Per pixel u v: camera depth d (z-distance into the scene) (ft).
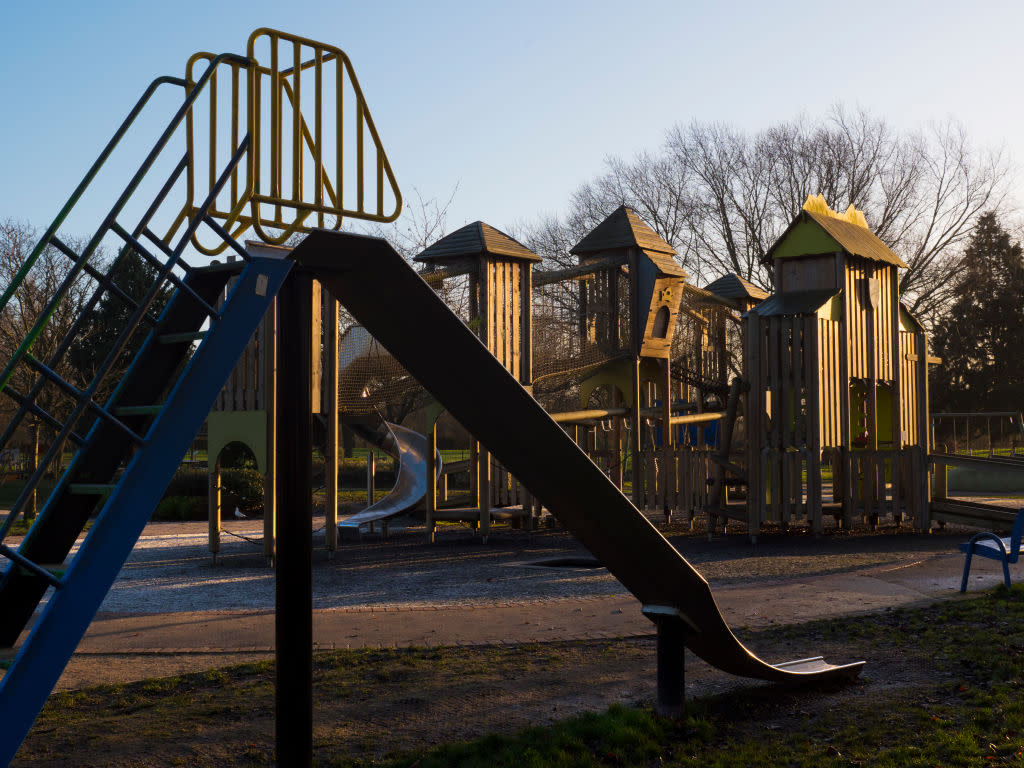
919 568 37.06
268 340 41.24
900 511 52.39
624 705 18.03
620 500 15.51
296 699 14.44
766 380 49.34
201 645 24.09
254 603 31.19
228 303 12.94
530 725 16.96
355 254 14.10
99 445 13.02
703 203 133.18
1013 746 15.16
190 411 12.18
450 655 22.39
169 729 17.06
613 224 54.03
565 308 57.82
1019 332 154.81
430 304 14.34
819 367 48.91
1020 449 121.19
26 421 77.25
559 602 30.01
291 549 14.52
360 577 36.78
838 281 51.42
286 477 14.55
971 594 30.07
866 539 48.93
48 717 17.89
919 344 58.44
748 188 131.44
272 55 14.66
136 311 12.59
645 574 16.67
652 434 66.64
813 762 14.76
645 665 21.24
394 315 14.89
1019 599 28.55
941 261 130.93
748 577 35.22
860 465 52.06
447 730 16.81
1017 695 18.01
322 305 43.55
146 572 39.63
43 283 72.79
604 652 22.56
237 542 51.34
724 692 18.86
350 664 21.56
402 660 21.89
